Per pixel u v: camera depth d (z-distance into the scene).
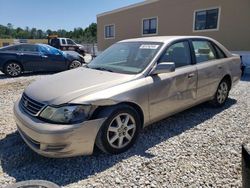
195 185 2.53
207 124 4.14
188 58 4.14
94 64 4.09
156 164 2.91
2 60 9.44
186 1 14.77
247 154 2.00
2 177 2.69
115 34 21.05
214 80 4.61
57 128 2.65
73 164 2.95
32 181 2.33
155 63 3.55
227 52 5.12
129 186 2.53
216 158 3.04
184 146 3.35
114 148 3.10
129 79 3.28
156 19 16.98
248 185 2.00
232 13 12.60
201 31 14.25
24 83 7.89
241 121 4.28
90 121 2.80
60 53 10.63
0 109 5.10
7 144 3.48
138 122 3.32
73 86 3.08
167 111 3.72
